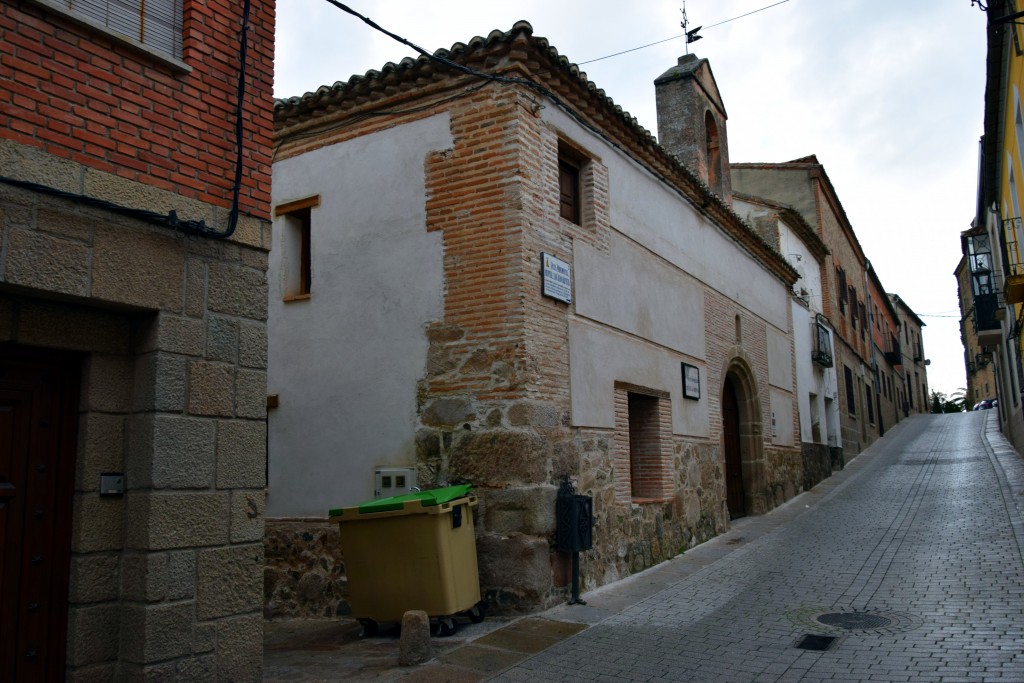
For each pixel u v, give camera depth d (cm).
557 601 771
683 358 1163
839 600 779
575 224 934
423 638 620
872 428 2994
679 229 1203
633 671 586
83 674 450
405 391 844
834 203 2575
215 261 517
